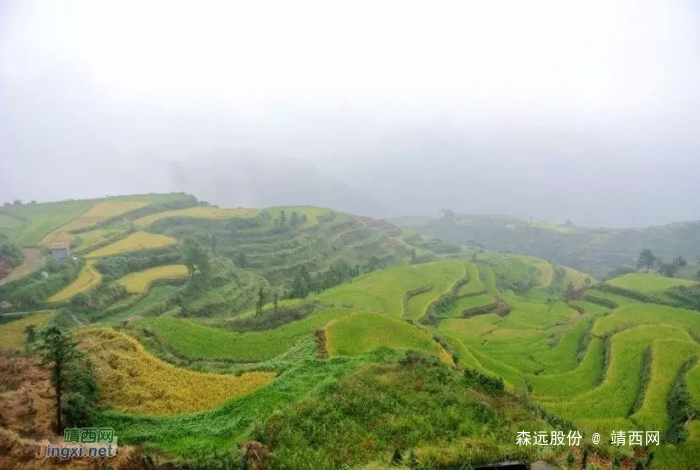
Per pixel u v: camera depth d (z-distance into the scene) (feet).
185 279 330.75
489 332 285.84
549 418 121.90
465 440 96.78
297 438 93.91
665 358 182.29
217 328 180.55
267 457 87.30
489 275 487.20
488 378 131.54
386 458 88.63
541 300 456.86
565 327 268.62
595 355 209.05
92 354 133.59
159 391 118.42
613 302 366.43
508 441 98.99
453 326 296.92
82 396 103.65
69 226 421.59
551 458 91.97
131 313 272.10
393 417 104.53
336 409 105.60
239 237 519.19
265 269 473.26
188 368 133.28
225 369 133.90
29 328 208.23
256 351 154.10
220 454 88.22
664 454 113.39
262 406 108.37
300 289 322.55
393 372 127.95
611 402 156.76
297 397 112.37
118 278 319.68
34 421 93.91
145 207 531.50
